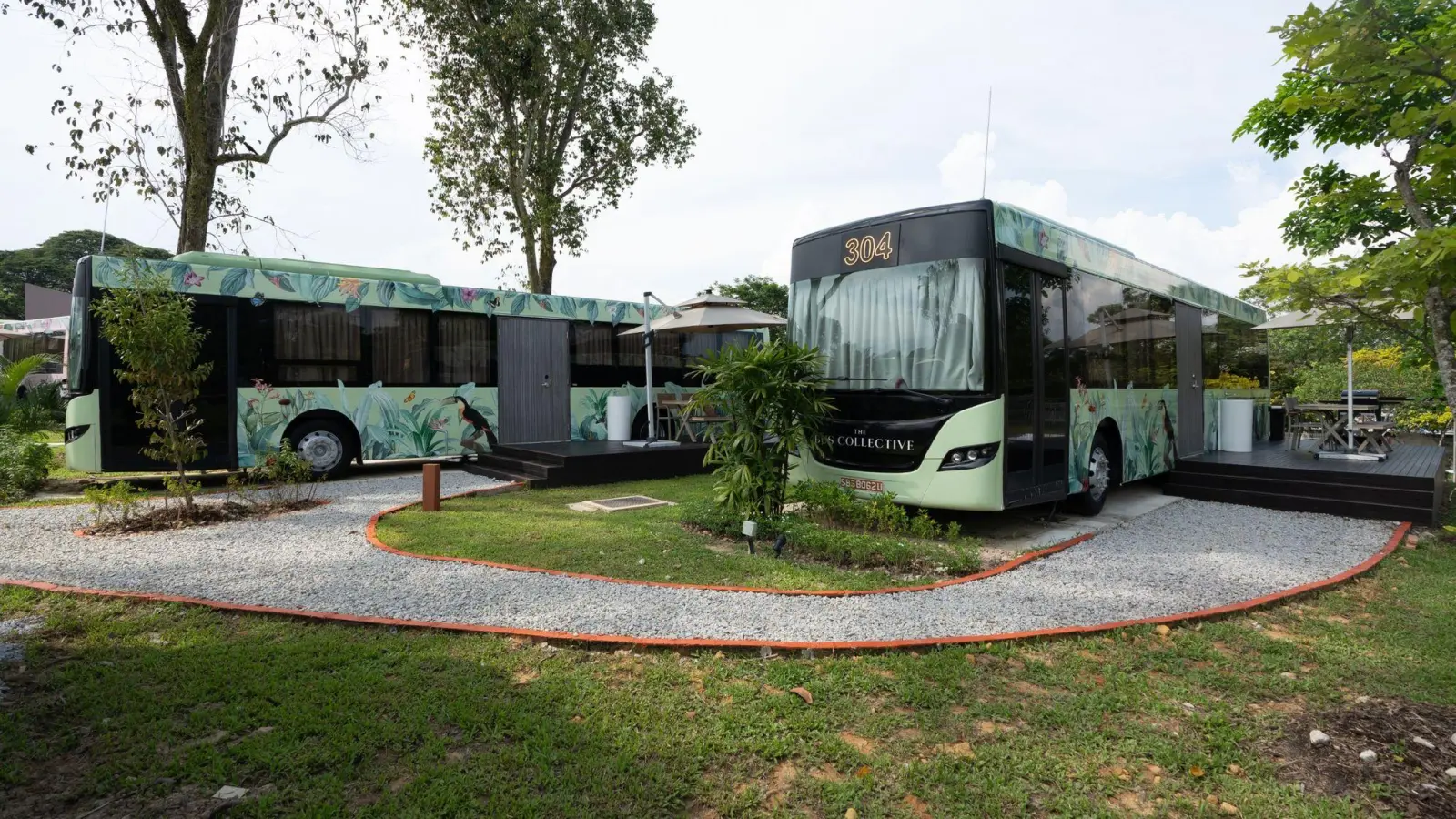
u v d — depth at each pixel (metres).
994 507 7.06
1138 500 10.09
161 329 7.77
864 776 3.01
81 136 13.86
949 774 3.03
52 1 13.23
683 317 12.45
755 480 7.11
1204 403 12.00
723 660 4.14
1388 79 4.28
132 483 11.00
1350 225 11.25
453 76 18.22
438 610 4.96
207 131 14.08
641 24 19.62
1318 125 9.01
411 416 12.26
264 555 6.48
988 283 7.11
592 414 14.50
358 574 5.85
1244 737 3.37
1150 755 3.22
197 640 4.41
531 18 17.77
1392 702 3.72
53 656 4.16
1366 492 8.72
